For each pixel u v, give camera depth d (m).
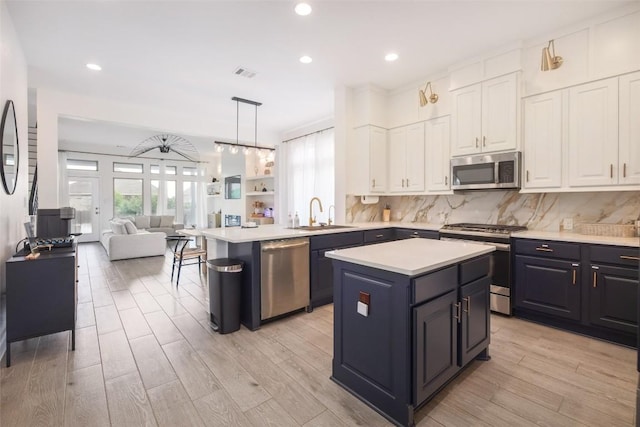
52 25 2.78
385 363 1.67
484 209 3.79
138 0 2.44
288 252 3.02
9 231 2.68
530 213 3.41
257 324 2.79
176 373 2.08
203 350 2.40
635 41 2.54
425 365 1.63
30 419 1.63
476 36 3.01
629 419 1.62
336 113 4.34
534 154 3.07
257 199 7.41
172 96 4.61
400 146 4.31
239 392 1.88
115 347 2.44
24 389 1.89
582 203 3.08
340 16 2.68
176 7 2.54
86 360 2.24
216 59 3.46
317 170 5.86
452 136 3.62
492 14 2.66
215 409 1.72
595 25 2.72
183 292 3.91
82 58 3.41
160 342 2.53
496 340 2.56
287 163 6.65
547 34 2.97
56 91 4.34
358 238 3.74
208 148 9.27
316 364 2.20
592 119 2.74
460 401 1.78
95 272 5.00
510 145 3.14
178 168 10.40
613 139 2.64
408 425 1.57
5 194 2.55
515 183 3.10
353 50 3.28
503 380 1.98
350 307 1.86
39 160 4.23
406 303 1.56
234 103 4.92
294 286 3.08
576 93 2.83
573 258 2.64
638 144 2.53
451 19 2.73
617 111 2.62
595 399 1.79
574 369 2.11
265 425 1.61
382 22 2.77
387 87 4.33
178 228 9.45
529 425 1.59
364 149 4.25
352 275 1.85
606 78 2.67
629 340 2.43
